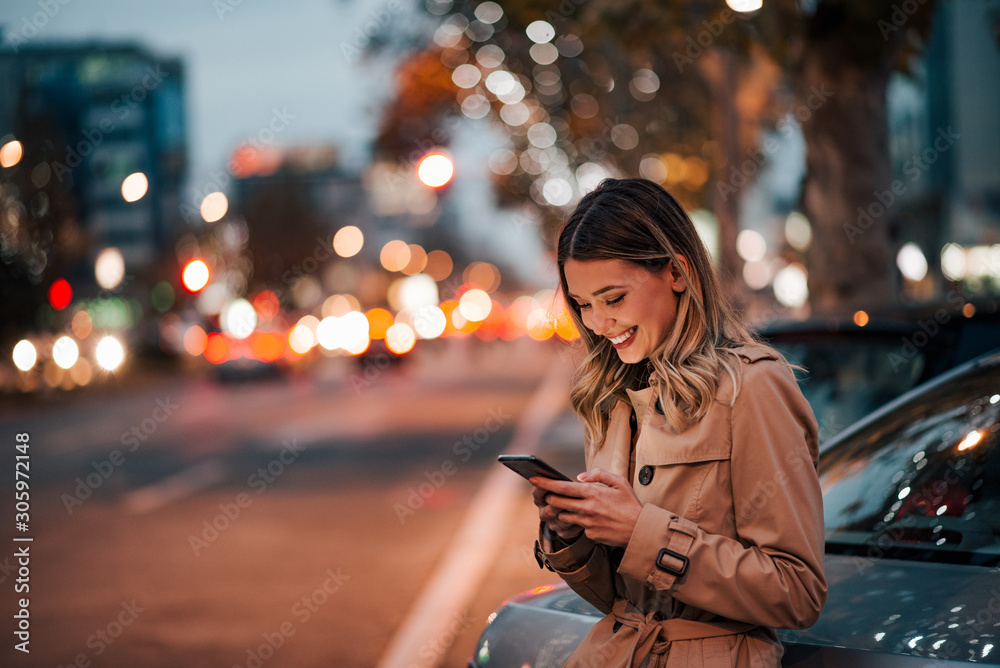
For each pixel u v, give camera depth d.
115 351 37.22
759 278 27.02
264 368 37.66
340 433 18.20
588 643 2.16
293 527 9.48
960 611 2.10
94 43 37.84
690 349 1.99
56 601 6.93
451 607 6.54
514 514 9.73
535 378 33.50
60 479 13.41
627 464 2.15
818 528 1.90
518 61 20.22
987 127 28.23
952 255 26.92
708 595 1.85
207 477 13.14
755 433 1.90
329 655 5.65
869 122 10.22
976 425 2.78
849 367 5.56
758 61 16.94
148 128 48.91
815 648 2.07
